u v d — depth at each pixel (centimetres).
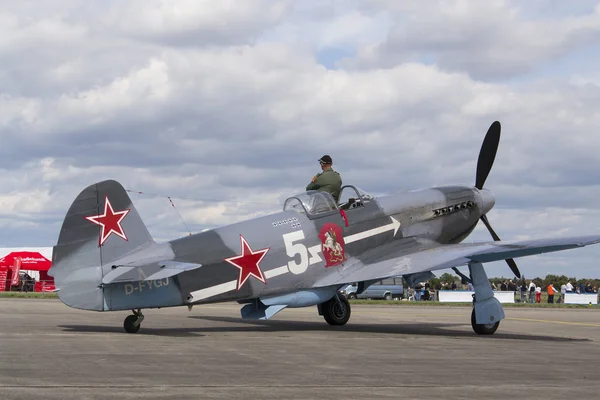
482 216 1697
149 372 705
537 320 1980
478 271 1336
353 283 1360
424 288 4700
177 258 1187
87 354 843
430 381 689
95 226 1140
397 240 1509
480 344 1114
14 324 1327
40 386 605
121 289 1141
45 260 4700
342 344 1057
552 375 752
